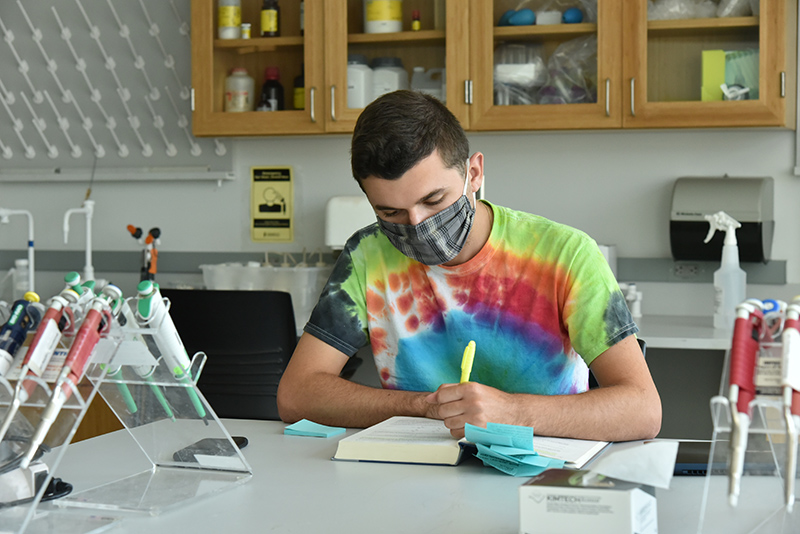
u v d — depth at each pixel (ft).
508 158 9.73
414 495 2.92
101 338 2.81
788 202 8.94
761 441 2.30
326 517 2.69
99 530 2.61
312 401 4.37
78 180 11.00
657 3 8.28
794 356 2.24
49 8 10.90
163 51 10.58
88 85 10.87
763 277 9.04
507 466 3.18
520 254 4.65
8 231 11.39
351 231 9.59
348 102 9.07
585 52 8.48
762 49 8.01
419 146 3.84
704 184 8.71
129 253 10.98
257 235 10.55
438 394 3.69
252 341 7.22
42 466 2.77
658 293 9.37
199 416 3.21
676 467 3.18
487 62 8.66
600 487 2.35
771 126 8.18
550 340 4.64
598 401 3.77
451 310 4.75
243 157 10.56
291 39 9.28
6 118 11.19
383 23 8.94
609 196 9.48
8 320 2.69
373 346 4.98
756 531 2.30
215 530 2.60
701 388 9.06
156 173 10.66
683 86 8.27
